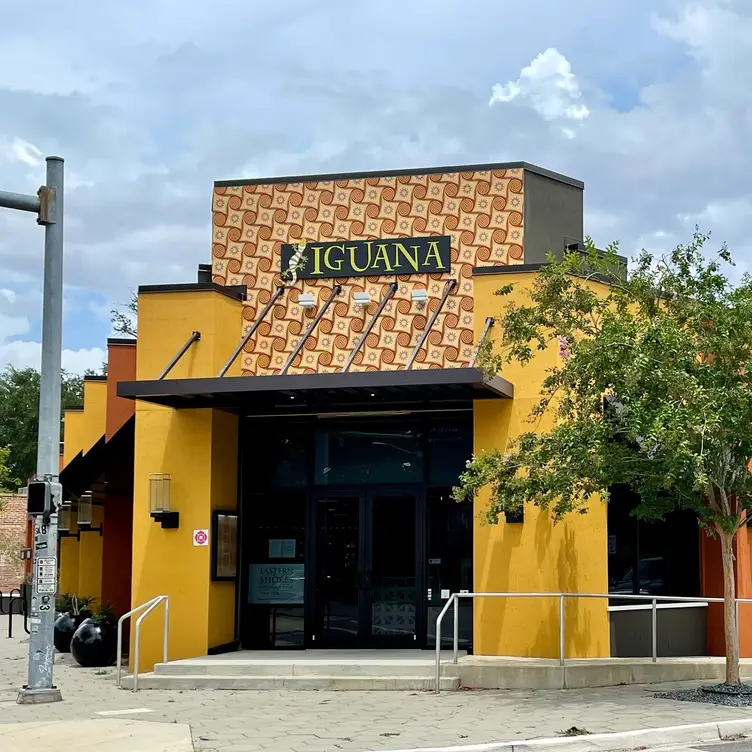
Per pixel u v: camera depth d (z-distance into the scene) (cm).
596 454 1352
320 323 1870
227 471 1833
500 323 1517
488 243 1819
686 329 1395
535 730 1130
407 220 1862
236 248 1925
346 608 1814
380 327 1847
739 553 1741
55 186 1496
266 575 1850
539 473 1378
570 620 1595
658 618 1709
